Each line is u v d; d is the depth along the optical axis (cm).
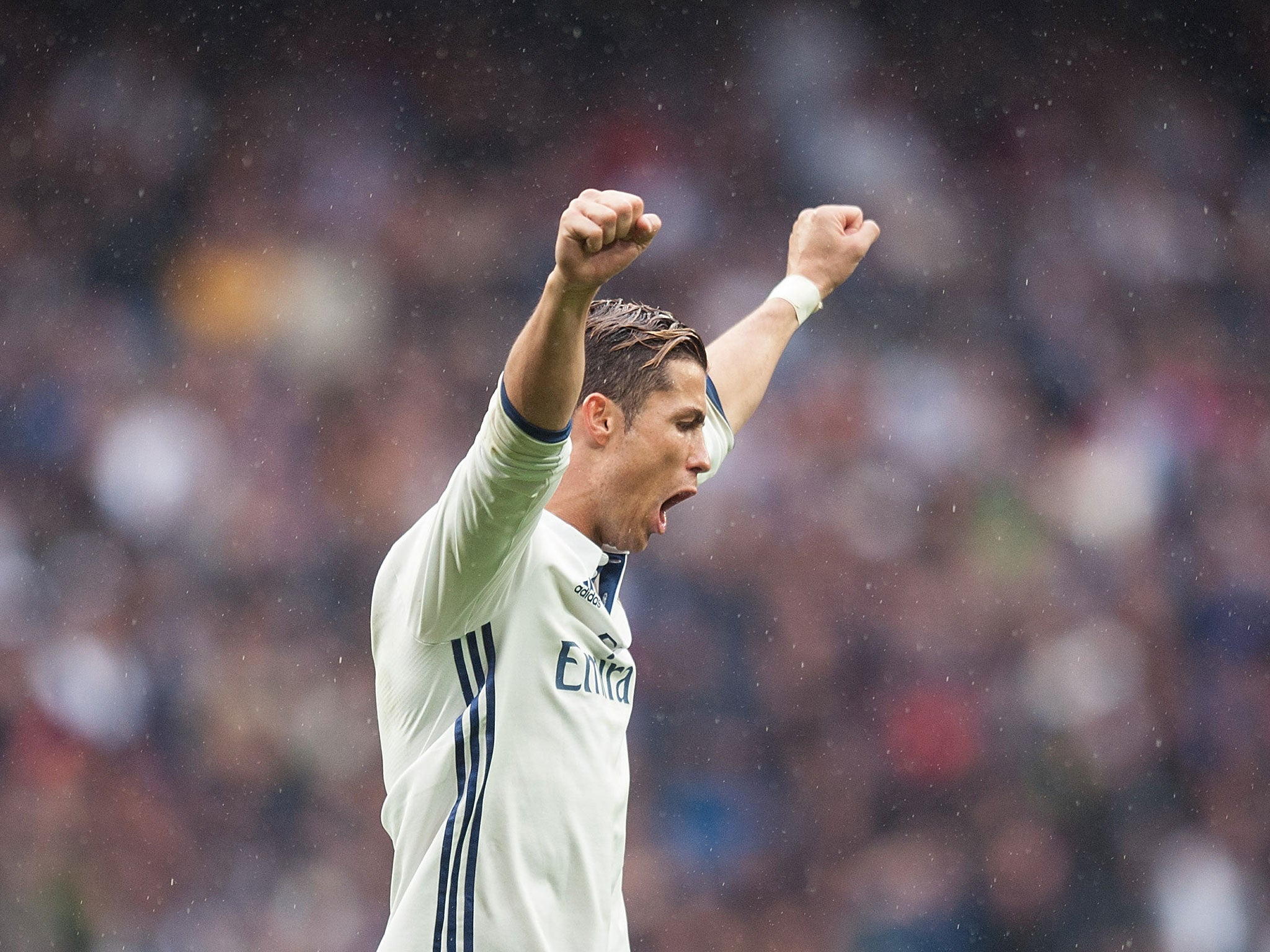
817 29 5041
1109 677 3831
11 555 3625
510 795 733
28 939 3017
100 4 4638
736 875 3328
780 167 4859
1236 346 4934
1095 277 4884
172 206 4478
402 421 4091
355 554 3806
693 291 4625
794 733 3553
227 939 3122
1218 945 3512
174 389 4047
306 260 4400
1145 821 3628
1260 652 4062
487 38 4812
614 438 780
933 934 3309
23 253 4347
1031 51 5175
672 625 3622
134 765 3297
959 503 4097
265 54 4669
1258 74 5409
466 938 723
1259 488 4475
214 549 3719
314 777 3369
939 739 3612
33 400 3962
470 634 741
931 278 4703
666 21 4938
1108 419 4500
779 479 3984
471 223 4594
